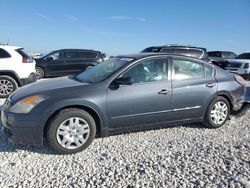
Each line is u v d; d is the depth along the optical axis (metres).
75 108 4.69
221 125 6.00
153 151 4.64
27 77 9.74
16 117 4.48
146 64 5.29
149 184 3.54
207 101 5.73
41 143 4.56
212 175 3.71
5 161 4.33
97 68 5.76
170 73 5.44
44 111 4.48
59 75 16.31
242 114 6.56
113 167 4.05
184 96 5.47
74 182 3.65
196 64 5.77
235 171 3.79
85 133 4.72
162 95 5.25
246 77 16.48
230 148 4.59
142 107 5.11
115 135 5.44
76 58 16.53
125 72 5.09
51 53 16.28
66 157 4.50
